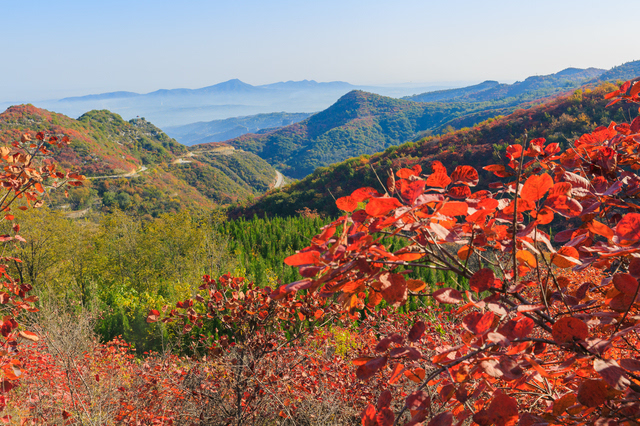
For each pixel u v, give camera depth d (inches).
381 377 150.2
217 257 788.0
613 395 36.3
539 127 1911.9
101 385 188.2
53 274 667.4
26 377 184.9
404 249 47.2
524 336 39.9
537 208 51.3
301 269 40.1
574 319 36.5
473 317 41.0
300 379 156.4
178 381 168.6
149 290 774.5
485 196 53.2
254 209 2576.3
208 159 5275.6
